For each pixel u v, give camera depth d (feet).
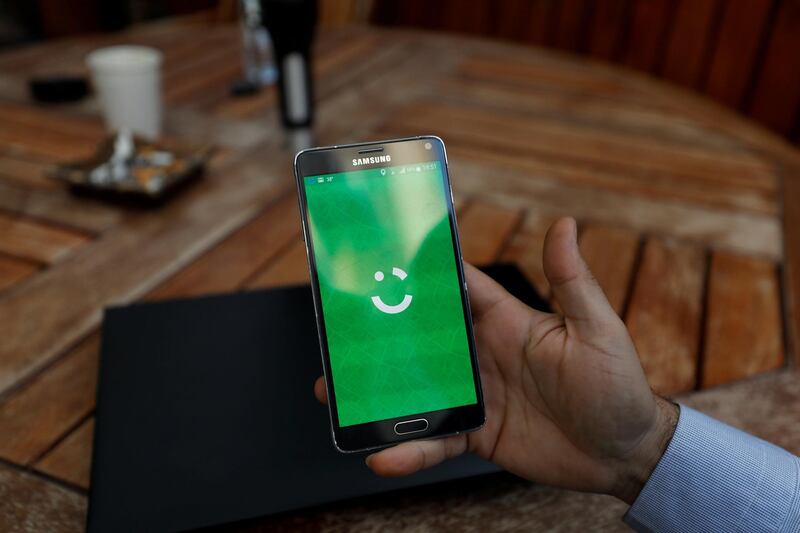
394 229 1.32
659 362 1.60
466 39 4.15
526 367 1.26
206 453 1.28
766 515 1.20
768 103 4.36
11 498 1.26
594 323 1.16
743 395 1.51
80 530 1.21
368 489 1.24
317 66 3.56
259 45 3.39
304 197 1.30
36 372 1.52
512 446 1.28
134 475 1.24
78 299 1.74
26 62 3.43
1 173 2.31
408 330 1.28
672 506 1.22
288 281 1.83
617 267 1.93
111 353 1.47
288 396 1.39
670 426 1.22
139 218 2.09
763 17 4.25
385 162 1.33
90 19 5.83
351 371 1.26
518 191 2.31
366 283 1.30
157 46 3.82
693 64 4.83
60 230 2.02
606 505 1.27
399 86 3.29
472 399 1.26
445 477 1.26
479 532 1.21
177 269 1.87
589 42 5.48
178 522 1.18
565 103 3.15
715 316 1.75
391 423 1.24
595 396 1.16
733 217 2.20
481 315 1.32
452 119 2.91
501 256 1.96
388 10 6.32
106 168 2.18
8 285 1.78
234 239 2.00
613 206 2.24
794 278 1.91
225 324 1.55
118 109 2.48
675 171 2.51
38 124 2.71
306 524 1.22
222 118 2.86
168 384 1.40
